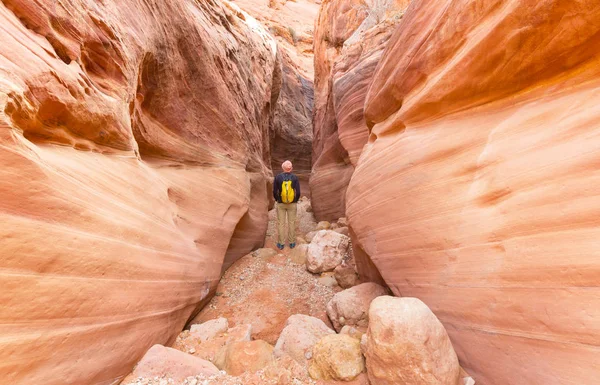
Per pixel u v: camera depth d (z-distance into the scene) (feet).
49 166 6.10
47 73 6.51
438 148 9.24
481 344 6.55
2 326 4.87
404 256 9.86
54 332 5.70
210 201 15.85
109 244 7.47
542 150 6.22
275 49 39.60
